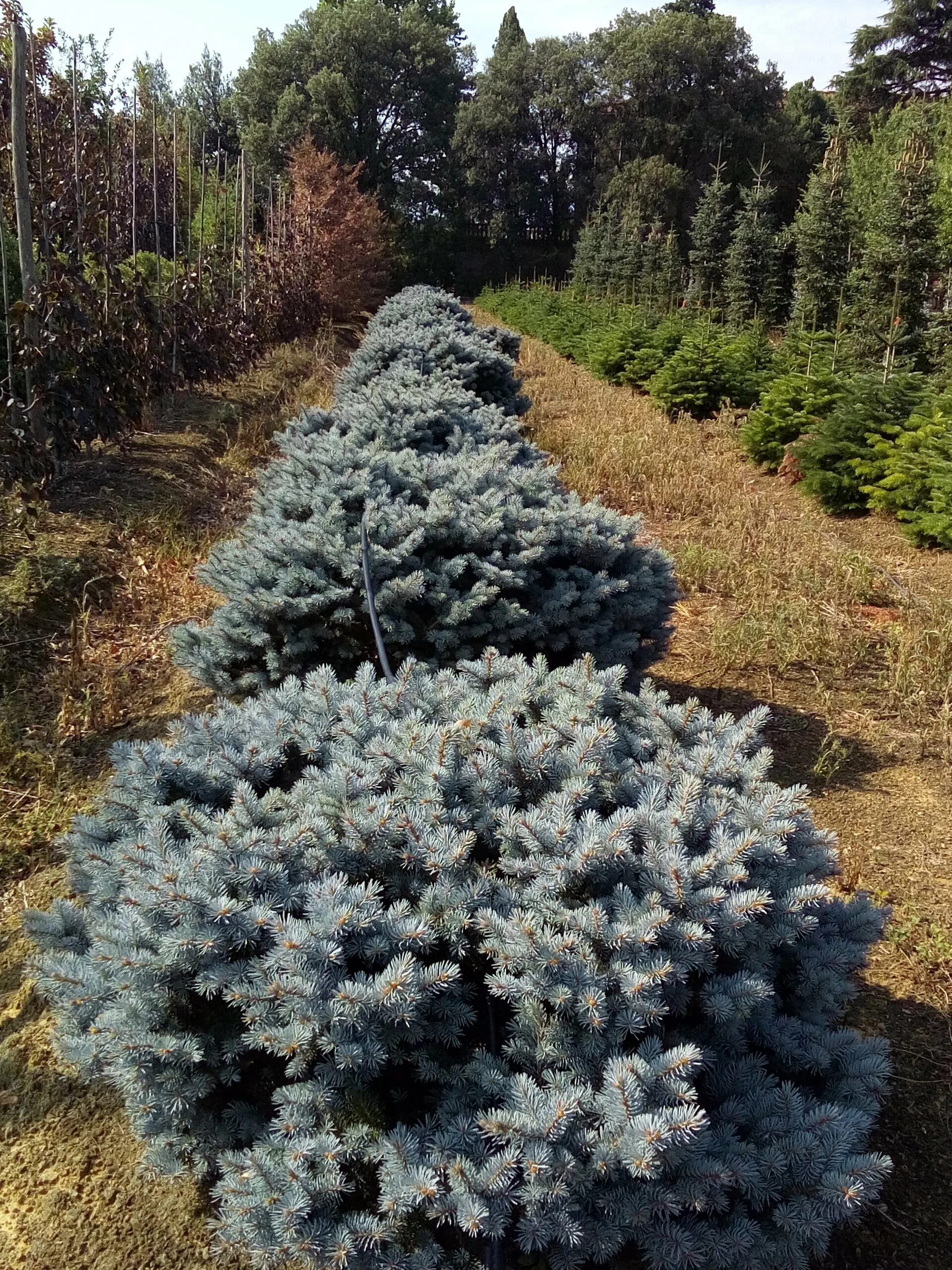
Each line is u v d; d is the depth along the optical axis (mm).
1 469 5871
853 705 4941
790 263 20641
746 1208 2014
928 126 18719
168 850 2182
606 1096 1820
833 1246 2279
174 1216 2324
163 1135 2152
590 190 44750
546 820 2219
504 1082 1932
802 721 4770
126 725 4531
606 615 4258
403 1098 2105
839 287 14906
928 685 5070
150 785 2525
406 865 2164
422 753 2438
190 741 2768
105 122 9547
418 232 44531
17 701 4582
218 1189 1947
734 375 12727
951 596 6410
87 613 5219
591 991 1898
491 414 7570
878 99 36781
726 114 40062
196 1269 2205
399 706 2795
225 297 12469
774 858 2283
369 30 40906
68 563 5676
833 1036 2264
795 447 8953
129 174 11273
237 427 9789
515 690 2820
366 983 1944
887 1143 2553
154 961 2006
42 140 7828
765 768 2582
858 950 2387
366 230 26484
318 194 24656
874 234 12500
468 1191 1761
